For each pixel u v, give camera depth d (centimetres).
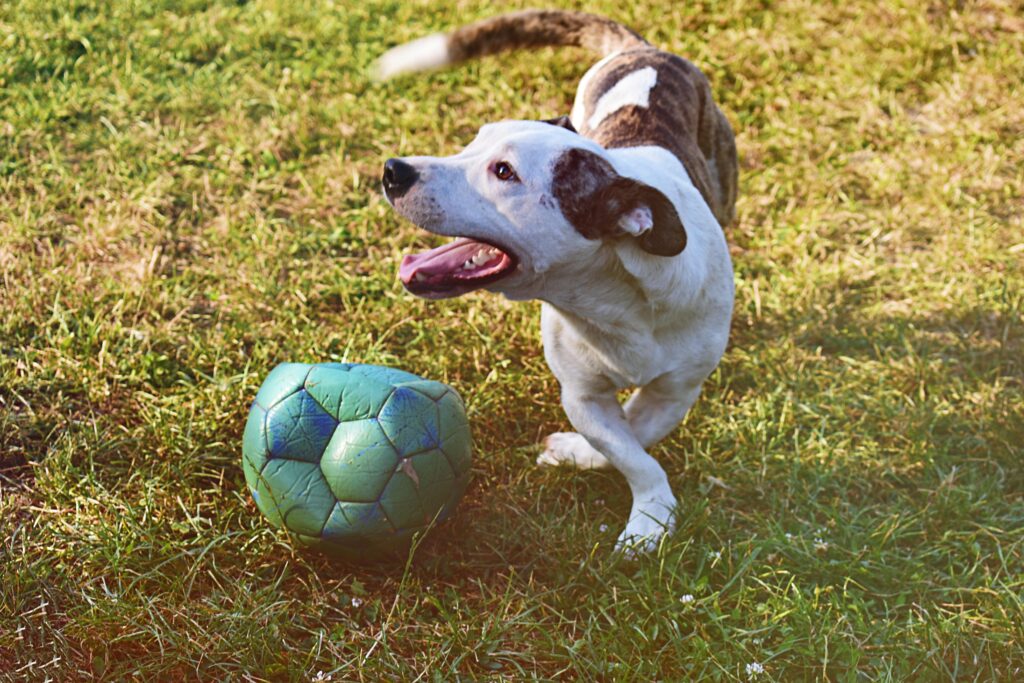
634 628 201
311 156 282
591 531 213
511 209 196
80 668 197
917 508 220
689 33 328
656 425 218
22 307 242
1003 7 338
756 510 220
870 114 296
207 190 271
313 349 239
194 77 300
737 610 203
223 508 216
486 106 295
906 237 271
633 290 203
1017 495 223
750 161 286
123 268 255
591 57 312
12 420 225
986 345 248
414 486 203
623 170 200
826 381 241
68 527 210
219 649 197
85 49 309
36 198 265
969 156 286
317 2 338
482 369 239
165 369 236
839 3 340
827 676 198
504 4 339
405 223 267
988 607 204
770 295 254
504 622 202
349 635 202
